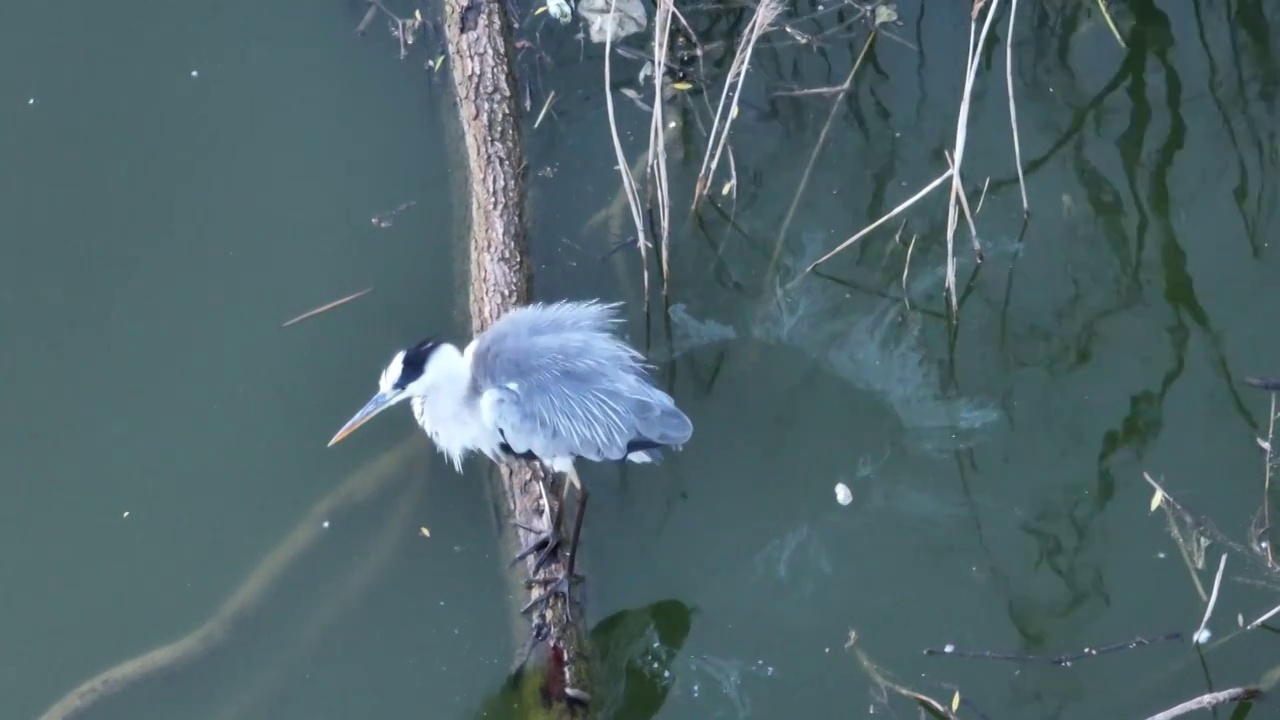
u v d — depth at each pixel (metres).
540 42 7.80
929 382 6.60
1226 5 7.88
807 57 7.82
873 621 5.78
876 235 7.09
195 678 5.56
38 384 6.31
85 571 5.81
